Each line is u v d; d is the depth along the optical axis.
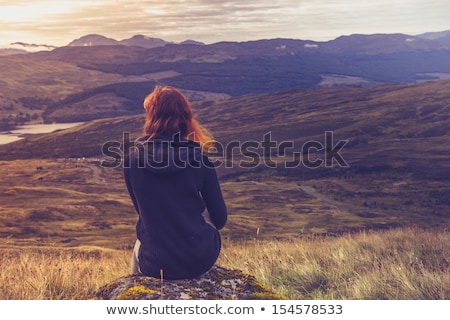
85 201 189.50
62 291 4.80
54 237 136.38
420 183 197.50
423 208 164.12
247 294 3.23
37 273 5.21
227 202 182.25
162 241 3.28
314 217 157.25
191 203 3.31
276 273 6.99
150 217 3.28
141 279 3.28
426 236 12.59
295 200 184.75
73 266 6.14
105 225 156.50
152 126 3.30
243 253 9.38
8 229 144.25
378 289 5.87
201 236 3.36
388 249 9.99
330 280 6.56
